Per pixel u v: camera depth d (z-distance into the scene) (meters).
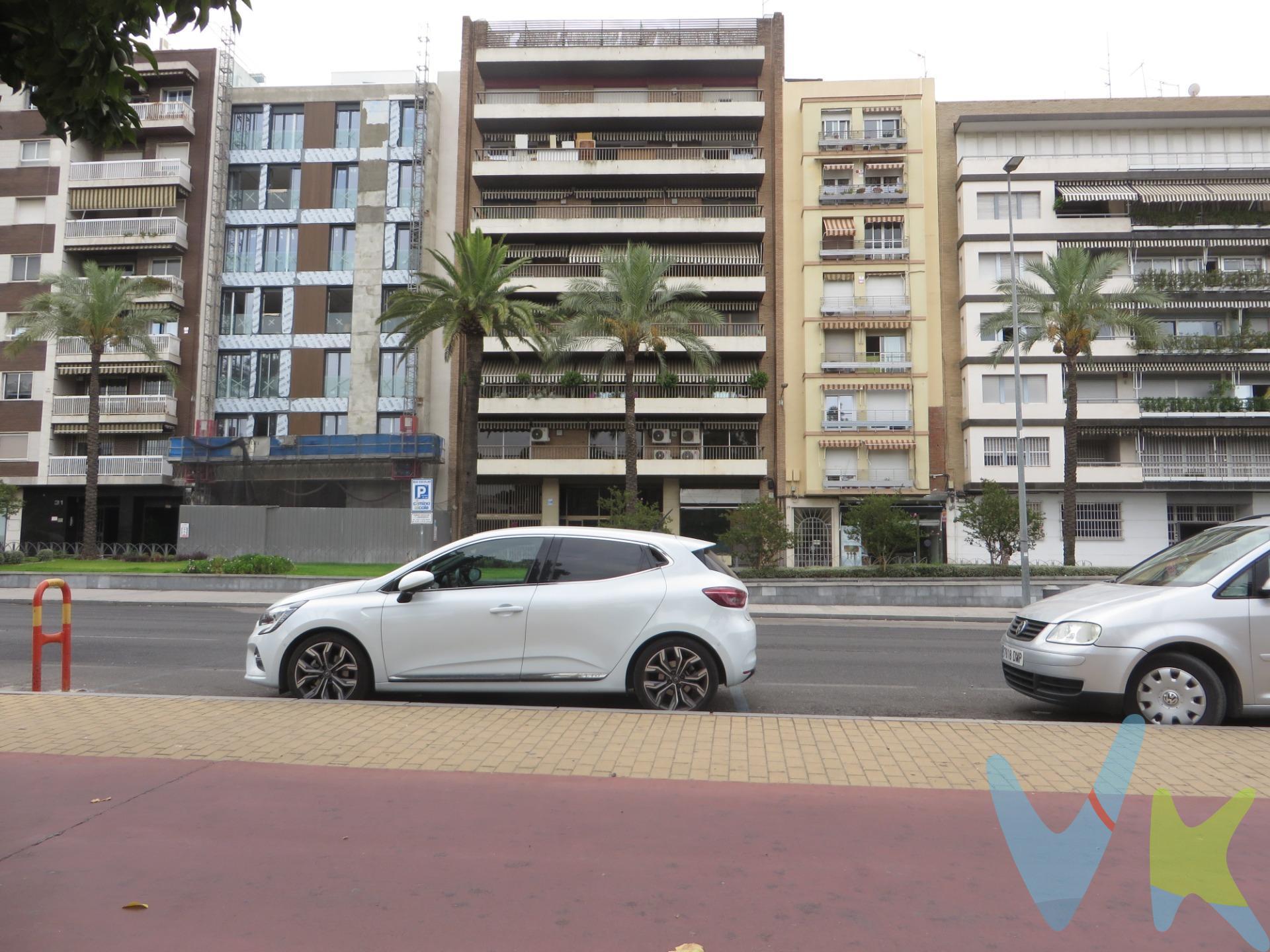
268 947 3.06
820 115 41.91
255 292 42.19
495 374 40.47
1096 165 39.72
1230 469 38.38
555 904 3.41
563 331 30.98
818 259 40.75
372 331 41.31
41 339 39.97
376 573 27.73
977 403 39.03
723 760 5.39
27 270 40.94
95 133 3.85
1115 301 31.08
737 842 4.04
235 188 42.78
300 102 42.88
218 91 42.44
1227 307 39.03
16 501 31.91
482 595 7.47
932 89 41.53
